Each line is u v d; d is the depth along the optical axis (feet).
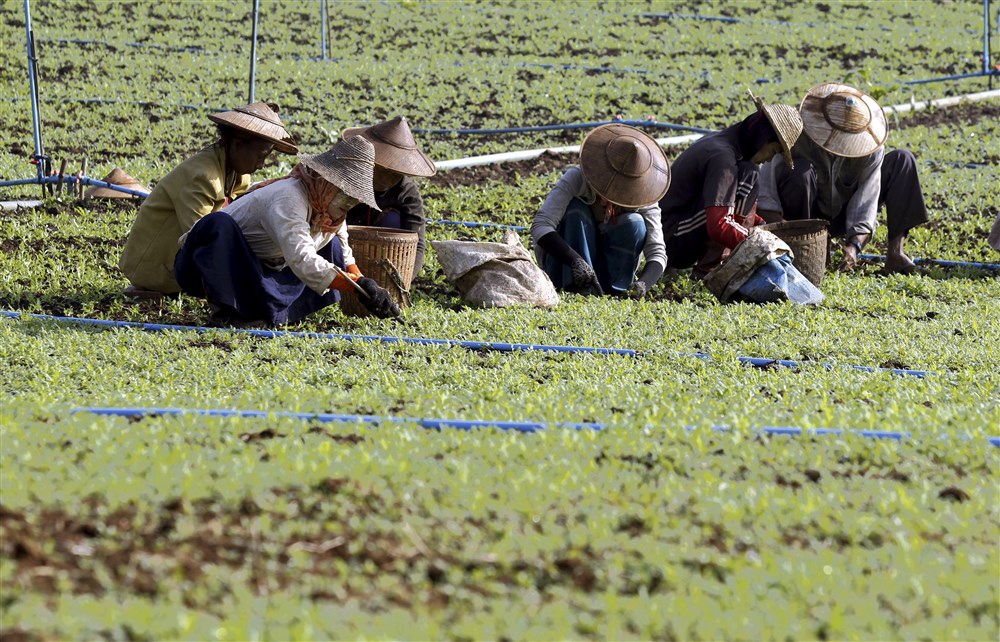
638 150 106.73
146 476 50.78
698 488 53.67
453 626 40.37
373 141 101.65
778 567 45.78
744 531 49.49
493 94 206.69
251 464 52.95
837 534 50.03
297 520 47.67
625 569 45.62
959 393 76.23
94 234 124.77
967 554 47.78
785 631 40.93
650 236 110.83
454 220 141.18
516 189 155.74
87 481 49.73
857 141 119.75
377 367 79.82
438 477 53.31
